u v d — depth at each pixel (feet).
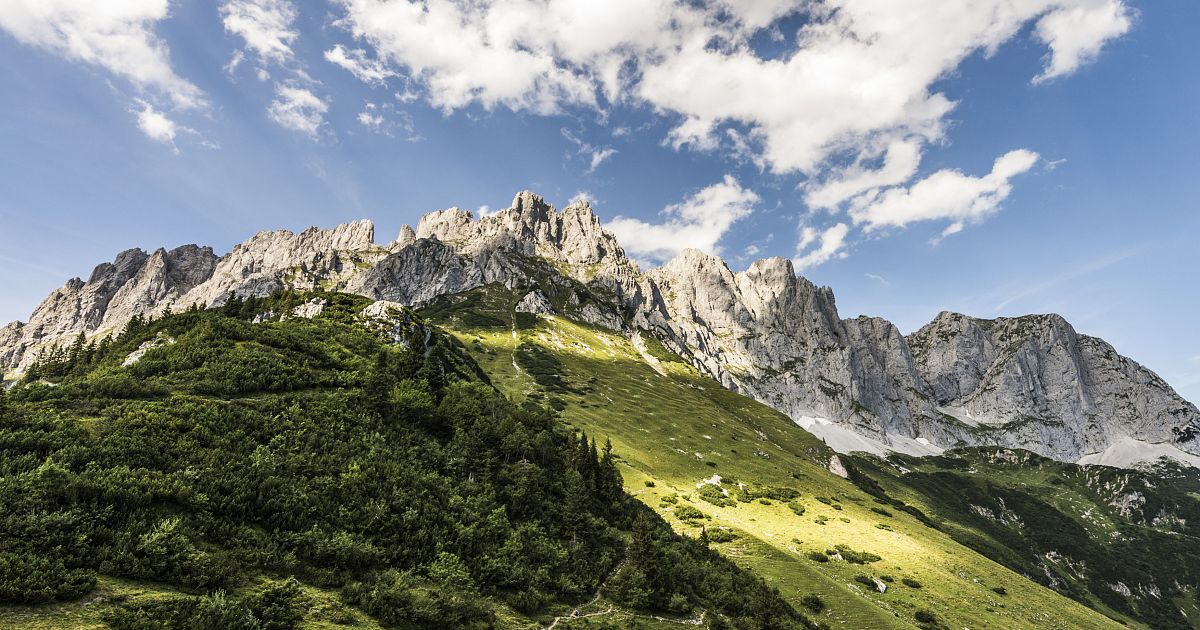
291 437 162.71
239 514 120.47
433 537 143.43
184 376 196.85
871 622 229.25
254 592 99.45
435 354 342.64
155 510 108.88
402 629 106.22
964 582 317.22
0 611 75.10
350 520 134.82
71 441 124.26
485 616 122.83
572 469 233.55
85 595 84.28
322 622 98.02
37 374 258.78
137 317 319.27
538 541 169.07
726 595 193.36
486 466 200.03
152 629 80.59
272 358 226.38
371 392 208.74
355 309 355.56
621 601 162.09
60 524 93.35
